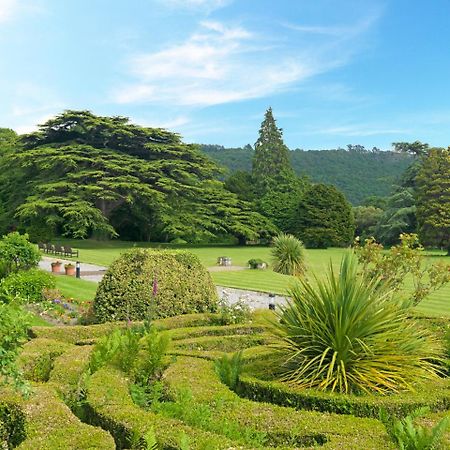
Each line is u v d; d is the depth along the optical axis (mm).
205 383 5133
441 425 3307
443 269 9523
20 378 3977
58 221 40438
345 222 54719
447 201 44812
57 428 3789
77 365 5633
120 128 45312
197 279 9781
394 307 5781
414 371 5352
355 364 5277
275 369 5695
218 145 104562
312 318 5594
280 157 63625
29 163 42062
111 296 9211
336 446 3510
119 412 4078
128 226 52250
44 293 13102
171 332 8016
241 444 3547
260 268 27453
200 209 48469
